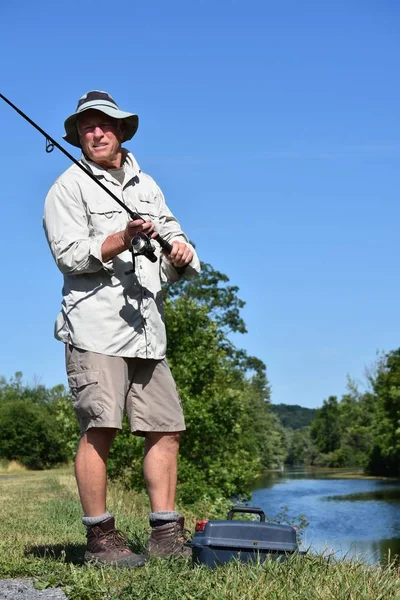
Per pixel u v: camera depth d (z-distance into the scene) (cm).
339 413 10800
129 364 477
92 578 403
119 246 460
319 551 485
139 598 371
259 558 414
